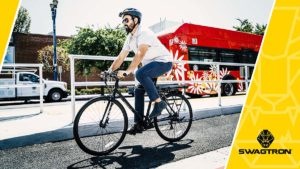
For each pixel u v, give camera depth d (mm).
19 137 3699
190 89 10844
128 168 2924
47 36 26906
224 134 4434
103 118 3490
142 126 3643
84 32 21609
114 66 3855
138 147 3695
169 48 10625
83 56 4605
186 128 4172
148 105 3729
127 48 3787
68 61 25750
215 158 3242
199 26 11703
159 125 3920
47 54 25578
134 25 3600
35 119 5004
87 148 3264
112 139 4031
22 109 7230
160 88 3871
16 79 12766
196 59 11258
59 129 4055
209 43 11844
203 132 4570
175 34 10789
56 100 13852
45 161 3145
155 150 3562
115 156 3322
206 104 6957
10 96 12602
